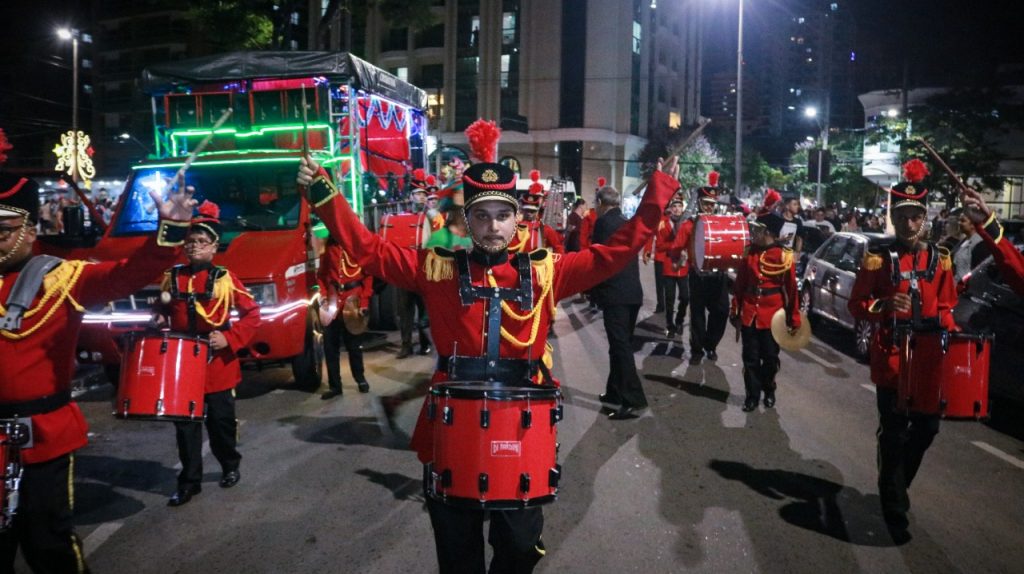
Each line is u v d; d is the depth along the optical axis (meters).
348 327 7.34
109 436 6.43
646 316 12.93
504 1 56.34
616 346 6.79
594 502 4.89
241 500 4.94
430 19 22.84
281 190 8.55
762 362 7.33
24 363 2.96
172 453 5.97
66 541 3.08
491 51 56.50
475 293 3.00
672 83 68.06
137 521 4.62
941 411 4.20
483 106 56.94
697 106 76.12
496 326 3.00
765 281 7.05
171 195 2.93
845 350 10.45
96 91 60.06
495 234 3.02
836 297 10.80
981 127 30.09
